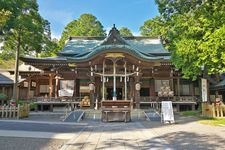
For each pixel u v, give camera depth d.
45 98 33.09
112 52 29.95
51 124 17.48
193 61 20.17
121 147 9.39
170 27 25.28
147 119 22.62
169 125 17.22
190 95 37.12
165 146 9.53
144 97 33.78
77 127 16.00
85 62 31.17
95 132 13.54
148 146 9.55
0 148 8.94
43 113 27.80
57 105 33.50
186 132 13.26
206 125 16.25
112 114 20.80
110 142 10.43
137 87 31.23
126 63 30.78
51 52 47.72
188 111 30.19
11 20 30.22
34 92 37.88
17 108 22.14
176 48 21.08
